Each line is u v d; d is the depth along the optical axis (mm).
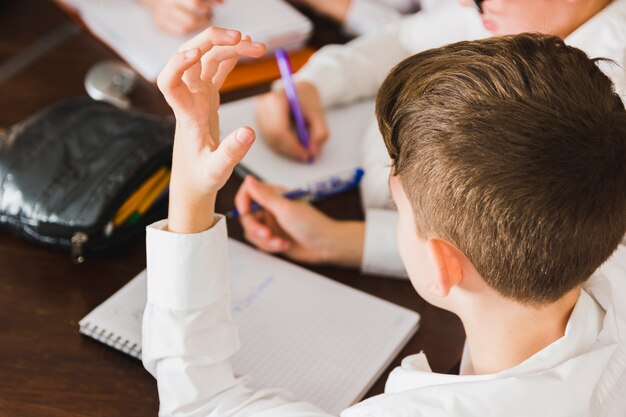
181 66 697
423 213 718
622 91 934
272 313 997
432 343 990
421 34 1525
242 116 1330
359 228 1122
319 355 946
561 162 661
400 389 779
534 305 729
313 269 1106
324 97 1395
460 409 690
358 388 910
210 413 812
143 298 996
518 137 658
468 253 708
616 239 721
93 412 859
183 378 812
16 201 1075
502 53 709
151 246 813
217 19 1508
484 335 766
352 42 1526
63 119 1170
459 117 675
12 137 1144
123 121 1164
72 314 980
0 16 1550
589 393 702
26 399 866
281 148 1273
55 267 1048
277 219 1113
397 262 1100
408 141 710
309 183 1226
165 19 1485
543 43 723
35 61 1430
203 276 813
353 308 1017
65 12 1592
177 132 764
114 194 1066
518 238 679
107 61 1448
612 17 1039
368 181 1226
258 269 1064
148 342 834
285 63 1290
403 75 744
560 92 678
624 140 686
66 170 1098
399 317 1007
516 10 1017
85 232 1045
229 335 850
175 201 794
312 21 1729
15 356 914
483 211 674
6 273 1028
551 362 717
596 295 795
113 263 1064
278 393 854
